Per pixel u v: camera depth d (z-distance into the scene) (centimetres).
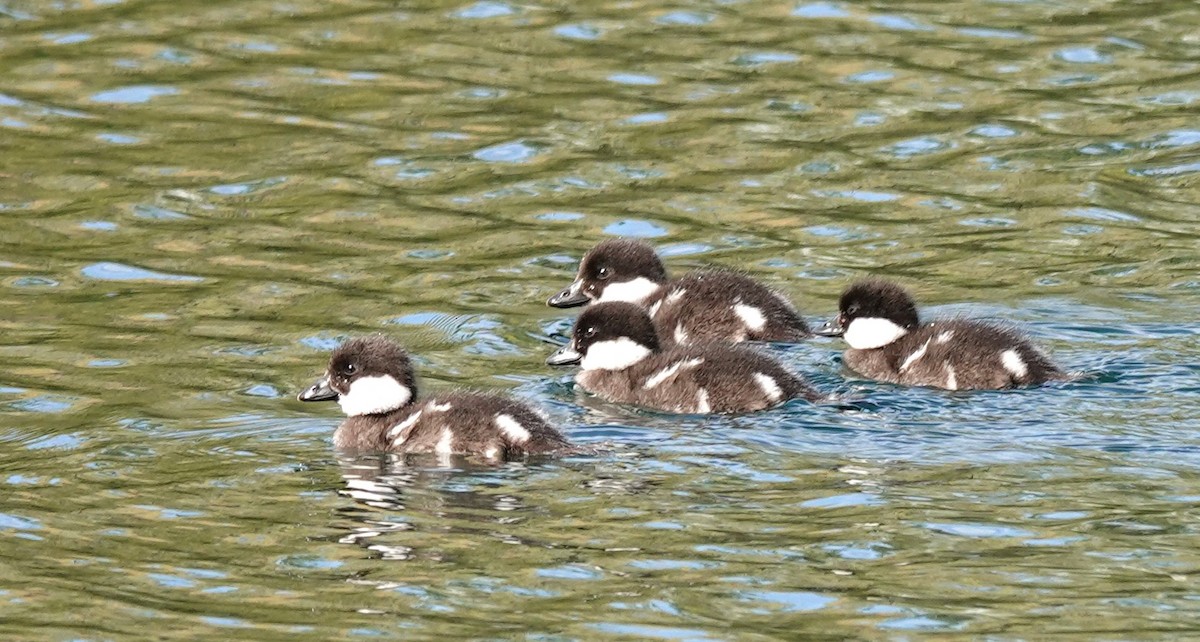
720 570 1208
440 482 1384
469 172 2219
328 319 1817
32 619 1159
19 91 2448
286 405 1594
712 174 2203
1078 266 1944
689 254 1991
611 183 2183
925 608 1149
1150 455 1409
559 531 1275
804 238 2036
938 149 2264
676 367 1602
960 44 2567
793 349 1755
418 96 2430
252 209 2128
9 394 1612
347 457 1455
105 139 2319
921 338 1659
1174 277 1906
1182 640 1104
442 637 1127
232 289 1897
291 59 2550
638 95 2419
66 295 1881
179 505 1345
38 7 2727
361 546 1259
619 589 1184
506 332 1792
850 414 1536
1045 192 2150
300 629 1140
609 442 1471
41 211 2116
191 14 2716
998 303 1838
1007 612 1143
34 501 1357
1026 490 1335
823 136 2297
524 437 1446
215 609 1170
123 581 1212
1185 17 2653
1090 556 1218
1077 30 2612
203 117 2383
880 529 1266
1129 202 2123
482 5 2733
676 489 1353
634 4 2734
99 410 1574
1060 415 1512
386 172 2222
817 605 1158
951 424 1497
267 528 1298
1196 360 1652
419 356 1727
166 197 2158
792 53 2539
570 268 1964
